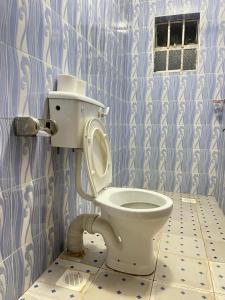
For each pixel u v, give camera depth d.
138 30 2.54
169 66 2.56
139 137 2.66
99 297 1.04
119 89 2.38
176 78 2.49
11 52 0.89
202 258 1.36
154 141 2.63
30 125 0.92
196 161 2.54
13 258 0.96
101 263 1.28
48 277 1.16
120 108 2.47
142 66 2.57
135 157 2.70
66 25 1.28
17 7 0.91
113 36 2.09
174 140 2.57
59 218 1.32
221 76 2.37
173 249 1.45
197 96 2.46
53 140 1.18
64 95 1.12
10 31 0.88
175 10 2.41
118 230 1.18
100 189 1.31
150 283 1.14
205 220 1.90
